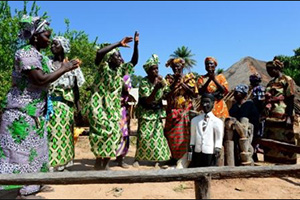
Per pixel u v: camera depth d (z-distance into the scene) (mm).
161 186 3783
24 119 3404
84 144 8477
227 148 4668
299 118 8578
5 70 9812
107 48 4594
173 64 5484
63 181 3121
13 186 3250
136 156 5750
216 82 5262
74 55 13266
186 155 4473
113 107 4789
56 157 4410
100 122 4645
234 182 3939
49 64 3691
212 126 4273
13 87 3479
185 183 4039
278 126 5785
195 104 6461
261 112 6051
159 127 5695
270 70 5918
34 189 3352
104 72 4684
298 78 28219
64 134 4516
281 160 5758
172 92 5500
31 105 3443
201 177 3236
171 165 5836
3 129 3428
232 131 4695
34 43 3566
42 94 3555
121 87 4934
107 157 4762
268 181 4160
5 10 11328
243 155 4938
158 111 5707
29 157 3420
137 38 5148
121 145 5250
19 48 3471
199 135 4305
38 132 3510
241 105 5902
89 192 3434
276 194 3545
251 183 3953
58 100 4504
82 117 5270
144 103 5668
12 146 3375
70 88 4613
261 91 6281
